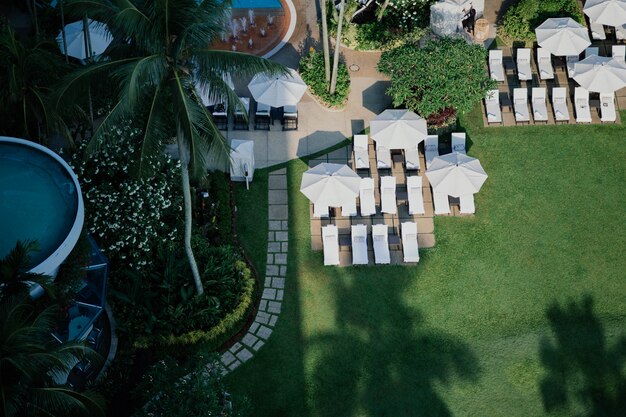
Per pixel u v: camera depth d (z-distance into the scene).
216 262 30.69
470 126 36.12
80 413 22.91
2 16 30.45
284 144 35.09
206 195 32.56
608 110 36.41
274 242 32.56
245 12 39.56
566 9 39.28
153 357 29.06
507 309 31.36
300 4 39.97
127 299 29.27
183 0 22.27
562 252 32.81
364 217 33.44
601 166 35.19
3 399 20.27
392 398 29.05
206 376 26.56
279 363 29.62
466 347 30.34
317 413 28.59
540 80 37.69
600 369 30.08
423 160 35.09
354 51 38.09
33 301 24.17
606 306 31.59
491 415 28.91
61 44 34.78
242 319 30.38
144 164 23.84
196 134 22.83
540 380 29.72
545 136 36.00
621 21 38.09
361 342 30.27
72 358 25.45
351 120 35.97
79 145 30.14
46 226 24.23
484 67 34.41
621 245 33.09
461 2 38.03
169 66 23.38
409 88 34.06
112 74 22.38
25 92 27.00
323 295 31.34
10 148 25.78
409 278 31.89
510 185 34.53
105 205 29.09
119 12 21.36
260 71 23.62
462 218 33.47
